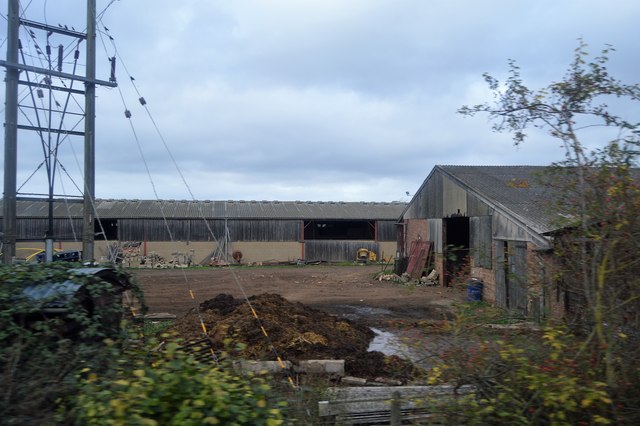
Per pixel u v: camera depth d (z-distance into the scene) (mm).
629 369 3953
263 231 41562
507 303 14875
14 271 5508
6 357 4469
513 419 3850
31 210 38156
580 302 4398
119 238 39562
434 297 19625
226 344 4277
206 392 3230
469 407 3941
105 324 5773
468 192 20438
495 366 4105
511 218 16312
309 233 44156
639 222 4102
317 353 9250
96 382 3818
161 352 4219
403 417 4555
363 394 5371
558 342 3900
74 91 14180
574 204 4523
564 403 3578
